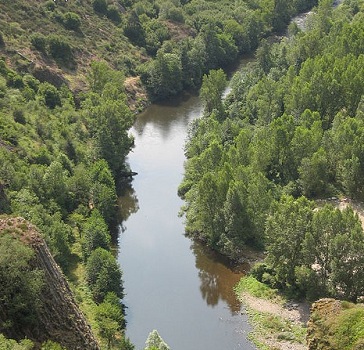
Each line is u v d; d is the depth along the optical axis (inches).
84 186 3828.7
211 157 4018.2
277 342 2785.4
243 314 3021.7
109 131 4453.7
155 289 3260.3
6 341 1779.0
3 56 5054.1
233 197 3398.1
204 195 3516.2
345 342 2250.2
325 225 2947.8
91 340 2253.9
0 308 1979.6
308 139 3941.9
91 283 3029.0
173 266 3474.4
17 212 3154.5
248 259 3454.7
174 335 2886.3
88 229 3307.1
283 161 4018.2
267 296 3125.0
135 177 4520.2
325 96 4552.2
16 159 3718.0
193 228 3695.9
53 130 4392.2
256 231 3449.8
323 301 2477.9
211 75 5378.9
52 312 2126.0
